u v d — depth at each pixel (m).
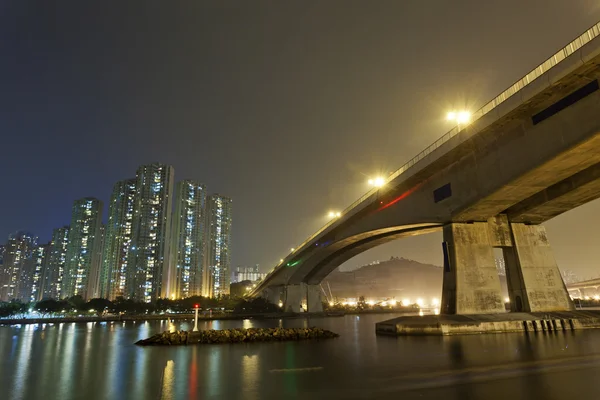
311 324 68.25
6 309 113.88
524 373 15.34
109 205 175.12
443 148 37.31
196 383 15.07
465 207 37.00
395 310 152.12
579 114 26.48
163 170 159.38
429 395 12.20
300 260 100.19
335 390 13.34
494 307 37.31
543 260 40.91
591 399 11.22
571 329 34.31
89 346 32.91
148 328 63.94
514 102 29.25
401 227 49.28
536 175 30.72
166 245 154.00
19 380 17.02
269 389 13.75
